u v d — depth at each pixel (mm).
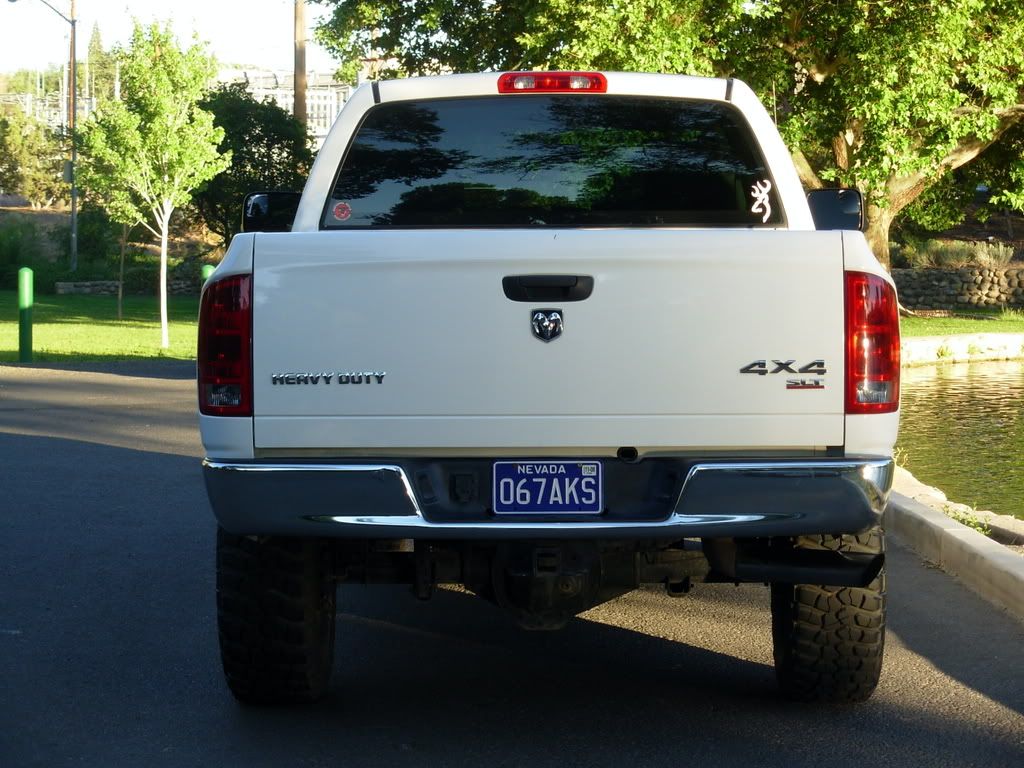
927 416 15711
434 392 4070
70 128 55312
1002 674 5293
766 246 4047
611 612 6383
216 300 4105
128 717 4789
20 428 12914
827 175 26219
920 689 5098
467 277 4055
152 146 25344
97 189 25859
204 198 45844
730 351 4059
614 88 5164
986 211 34406
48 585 6828
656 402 4066
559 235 4055
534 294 4059
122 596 6613
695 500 4039
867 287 4051
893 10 23234
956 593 6621
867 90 23203
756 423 4062
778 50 26125
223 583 4574
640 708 4887
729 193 5188
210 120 25984
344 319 4074
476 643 5855
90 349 23797
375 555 4625
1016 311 36875
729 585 6957
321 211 5133
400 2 28844
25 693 5070
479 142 5168
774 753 4387
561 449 4109
